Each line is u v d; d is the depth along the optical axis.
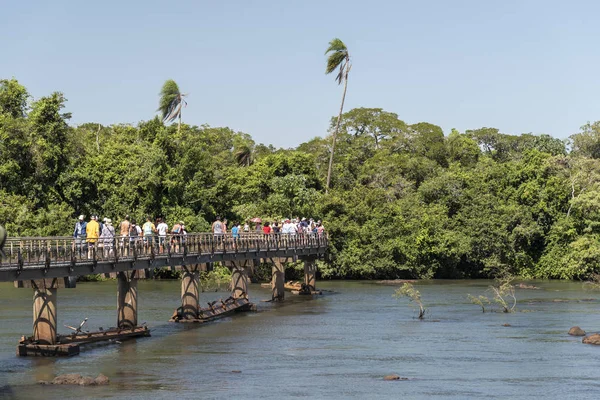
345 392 30.75
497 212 86.69
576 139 108.50
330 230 83.06
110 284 73.75
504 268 84.50
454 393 30.72
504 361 36.78
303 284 68.62
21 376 32.78
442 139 121.19
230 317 51.97
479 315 52.94
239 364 35.88
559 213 86.56
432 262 85.19
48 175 75.88
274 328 46.84
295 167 93.62
